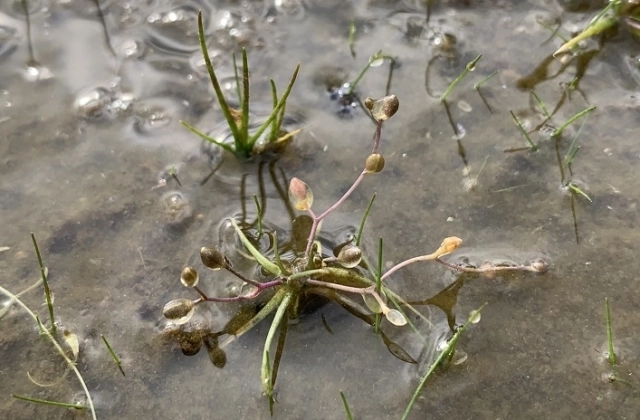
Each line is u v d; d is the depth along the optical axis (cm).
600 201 20
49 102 21
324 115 21
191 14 23
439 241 20
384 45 22
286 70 22
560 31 22
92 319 19
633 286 19
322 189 20
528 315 19
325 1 23
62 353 19
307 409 19
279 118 20
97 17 23
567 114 21
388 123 21
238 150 21
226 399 19
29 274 20
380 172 21
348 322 19
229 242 20
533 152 21
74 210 20
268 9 23
